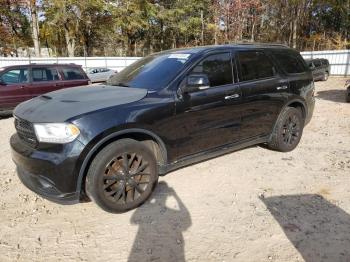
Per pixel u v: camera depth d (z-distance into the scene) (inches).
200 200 145.8
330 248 110.6
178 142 149.5
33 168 124.2
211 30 1471.5
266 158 196.7
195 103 151.6
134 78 164.7
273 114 193.3
